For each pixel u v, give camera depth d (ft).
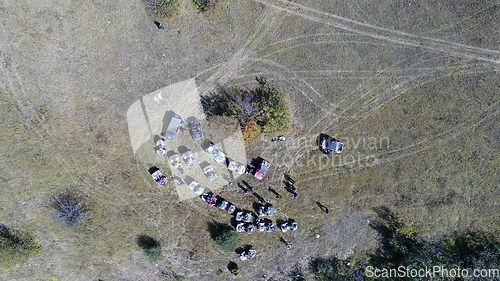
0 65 78.69
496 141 87.92
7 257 83.15
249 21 84.69
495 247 89.71
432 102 87.35
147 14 82.12
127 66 84.02
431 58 86.22
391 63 86.48
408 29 85.66
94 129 84.69
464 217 91.40
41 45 79.51
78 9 79.71
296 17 85.20
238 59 85.76
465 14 85.10
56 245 88.69
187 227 91.50
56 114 82.48
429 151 89.15
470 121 87.71
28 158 82.69
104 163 86.28
